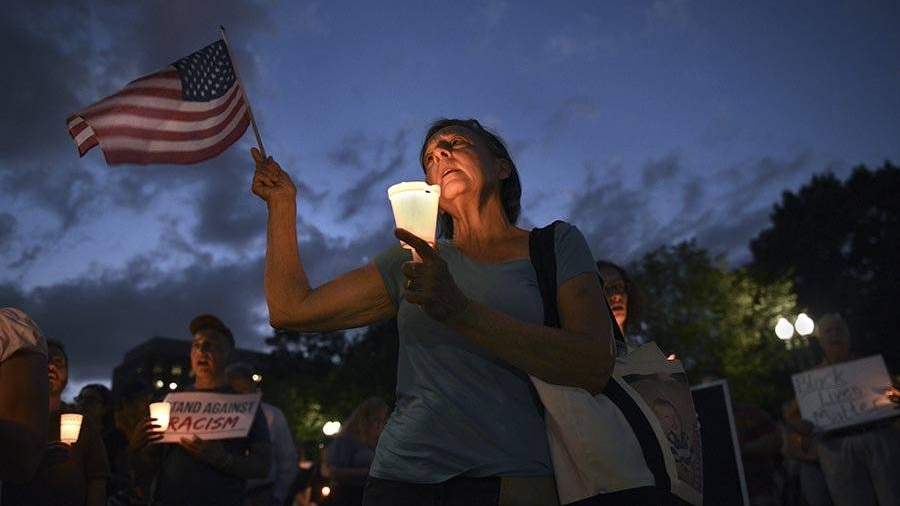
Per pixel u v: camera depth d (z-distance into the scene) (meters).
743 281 41.41
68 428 4.82
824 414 7.18
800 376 7.38
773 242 59.47
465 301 2.11
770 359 39.22
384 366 48.09
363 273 2.77
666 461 2.37
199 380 6.30
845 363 7.20
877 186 56.66
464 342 2.48
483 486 2.33
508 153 2.91
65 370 5.05
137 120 3.35
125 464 7.04
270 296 2.80
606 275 4.95
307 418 51.28
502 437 2.37
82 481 4.87
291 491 10.25
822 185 59.56
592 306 2.41
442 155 2.76
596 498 2.32
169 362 95.38
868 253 55.62
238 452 6.04
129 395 6.95
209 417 5.84
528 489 2.33
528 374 2.34
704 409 4.95
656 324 39.78
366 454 8.02
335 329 2.83
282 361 63.47
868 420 6.97
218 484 5.77
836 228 56.94
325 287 2.78
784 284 41.69
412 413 2.47
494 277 2.53
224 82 3.49
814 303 55.94
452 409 2.41
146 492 6.08
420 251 2.04
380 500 2.45
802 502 7.70
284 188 2.89
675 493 2.38
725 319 39.44
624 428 2.35
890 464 6.83
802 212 59.22
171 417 5.72
